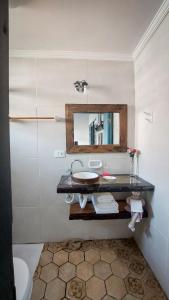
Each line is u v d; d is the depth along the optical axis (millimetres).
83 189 1636
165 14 1348
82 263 1723
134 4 1291
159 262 1504
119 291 1421
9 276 635
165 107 1413
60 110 2004
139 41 1776
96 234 2105
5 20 623
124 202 2006
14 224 2045
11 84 1952
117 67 2039
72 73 1997
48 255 1841
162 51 1436
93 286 1467
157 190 1570
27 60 1960
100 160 2070
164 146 1442
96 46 1864
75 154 2045
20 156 2004
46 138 2010
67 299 1358
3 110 594
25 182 2023
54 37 1688
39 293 1402
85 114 2025
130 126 2084
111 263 1727
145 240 1801
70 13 1373
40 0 1244
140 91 1909
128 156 2088
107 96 2043
